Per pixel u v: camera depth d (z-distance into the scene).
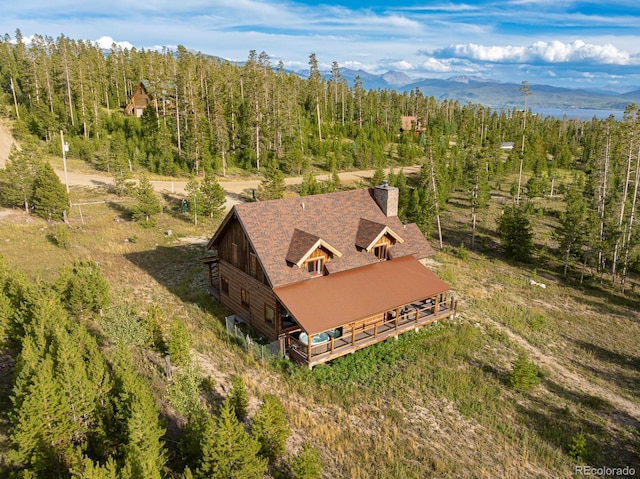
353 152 84.69
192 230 46.19
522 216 49.38
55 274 32.28
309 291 25.61
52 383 14.47
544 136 117.25
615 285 45.41
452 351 28.03
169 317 28.06
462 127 120.50
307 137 86.88
